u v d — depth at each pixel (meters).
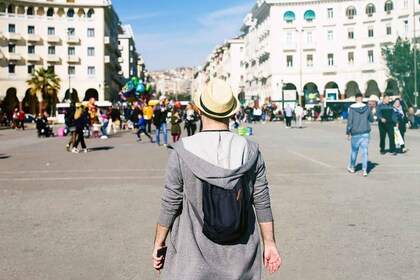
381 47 70.50
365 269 4.77
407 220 6.79
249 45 100.88
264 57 82.06
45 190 9.69
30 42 75.00
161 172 12.37
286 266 4.90
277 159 15.05
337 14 74.81
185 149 2.50
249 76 98.44
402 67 60.91
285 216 7.14
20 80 74.50
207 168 2.41
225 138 2.58
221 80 2.69
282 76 76.81
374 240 5.79
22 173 12.38
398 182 10.32
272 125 46.28
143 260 5.12
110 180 11.01
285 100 70.38
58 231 6.36
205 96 2.62
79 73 77.69
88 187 10.03
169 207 2.54
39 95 75.31
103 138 28.53
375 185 9.96
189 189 2.47
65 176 11.74
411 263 4.93
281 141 23.17
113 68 90.62
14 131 43.47
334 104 66.06
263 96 84.69
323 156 15.94
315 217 7.05
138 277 4.61
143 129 25.00
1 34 72.31
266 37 81.06
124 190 9.61
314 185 10.03
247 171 2.52
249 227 2.51
